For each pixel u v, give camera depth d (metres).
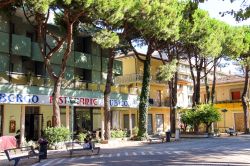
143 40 32.34
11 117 28.22
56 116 24.03
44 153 18.30
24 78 27.52
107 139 29.16
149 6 25.69
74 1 20.64
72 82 32.09
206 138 34.94
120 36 28.25
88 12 22.30
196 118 37.38
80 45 34.53
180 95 54.44
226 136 38.56
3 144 21.17
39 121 30.73
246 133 44.25
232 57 37.69
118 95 34.81
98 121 36.41
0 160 18.17
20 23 28.98
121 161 15.95
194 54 36.56
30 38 28.62
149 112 45.91
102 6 21.28
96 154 20.17
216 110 37.81
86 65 33.78
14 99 24.75
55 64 30.80
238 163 14.10
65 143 24.31
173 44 32.81
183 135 37.34
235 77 57.72
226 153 18.66
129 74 45.06
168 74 31.14
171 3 28.31
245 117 44.75
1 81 26.30
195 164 14.05
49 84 28.88
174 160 15.68
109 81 29.97
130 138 31.58
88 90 31.12
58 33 31.45
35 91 26.36
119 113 42.03
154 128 46.47
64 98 28.56
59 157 18.98
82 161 16.67
